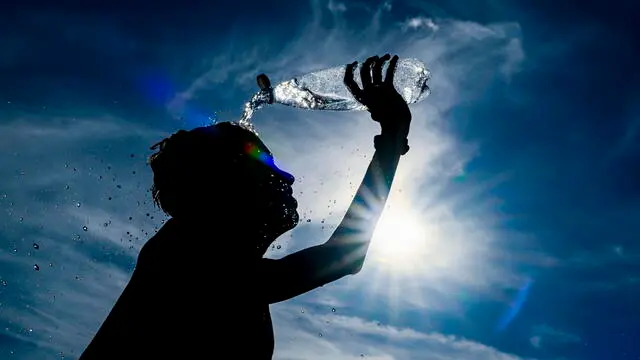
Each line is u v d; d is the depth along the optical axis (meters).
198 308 1.17
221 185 1.23
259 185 1.25
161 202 1.27
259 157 1.25
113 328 1.18
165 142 1.29
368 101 1.39
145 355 1.15
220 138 1.25
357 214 1.32
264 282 1.22
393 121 1.37
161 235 1.25
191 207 1.23
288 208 1.27
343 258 1.29
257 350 1.21
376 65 1.40
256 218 1.24
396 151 1.36
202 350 1.16
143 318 1.17
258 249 1.25
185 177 1.23
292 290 1.24
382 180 1.33
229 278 1.20
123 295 1.21
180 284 1.18
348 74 1.40
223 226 1.22
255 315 1.22
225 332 1.18
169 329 1.16
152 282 1.19
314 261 1.26
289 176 1.28
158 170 1.27
